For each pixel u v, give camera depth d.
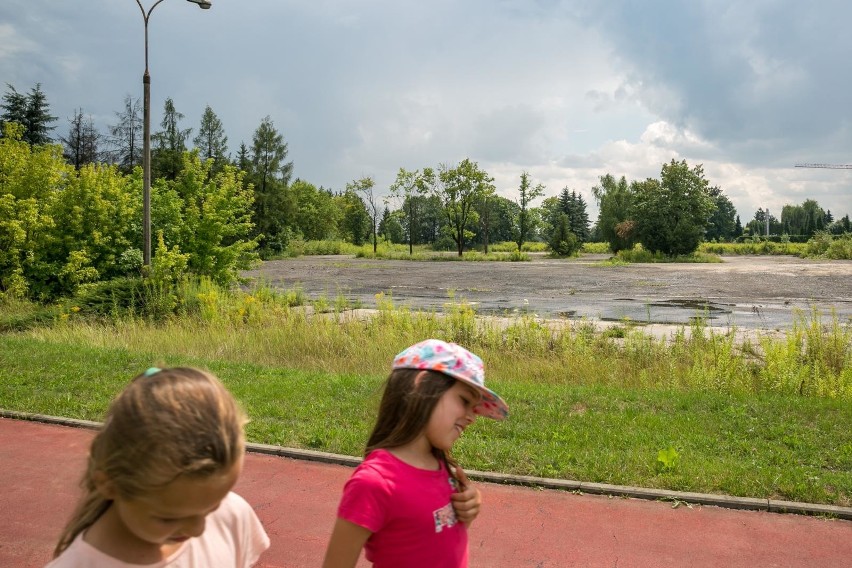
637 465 6.60
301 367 12.31
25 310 20.00
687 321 19.86
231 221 24.30
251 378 10.34
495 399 2.13
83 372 10.41
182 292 18.81
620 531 5.35
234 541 1.69
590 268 50.62
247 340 14.08
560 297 28.17
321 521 5.50
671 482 6.20
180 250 23.09
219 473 1.23
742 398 9.44
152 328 15.73
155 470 1.17
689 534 5.31
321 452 7.05
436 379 2.11
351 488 2.08
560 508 5.78
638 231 69.06
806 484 6.10
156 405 1.22
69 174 23.56
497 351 13.50
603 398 9.20
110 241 22.98
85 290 20.81
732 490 6.03
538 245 98.06
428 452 2.21
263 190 74.00
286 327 14.84
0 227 21.84
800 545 5.14
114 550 1.39
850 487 6.07
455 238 76.25
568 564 4.81
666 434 7.64
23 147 23.98
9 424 8.07
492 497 6.00
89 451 1.33
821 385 10.32
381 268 51.28
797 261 61.72
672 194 67.69
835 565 4.84
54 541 5.01
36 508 5.59
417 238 131.50
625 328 16.69
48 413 8.38
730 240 180.00
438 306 24.27
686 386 10.84
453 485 2.22
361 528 2.05
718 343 12.68
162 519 1.25
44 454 6.97
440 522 2.11
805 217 187.25
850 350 11.87
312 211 105.69
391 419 2.15
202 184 24.28
